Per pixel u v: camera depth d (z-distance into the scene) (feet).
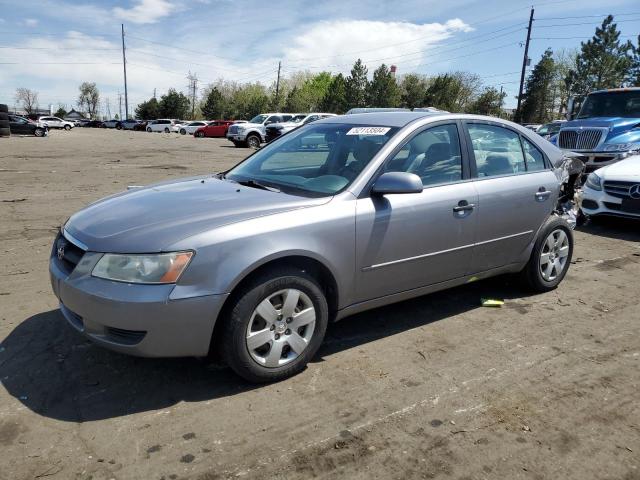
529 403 10.10
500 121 14.88
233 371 10.82
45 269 16.92
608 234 24.82
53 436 8.75
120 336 9.45
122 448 8.50
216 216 10.07
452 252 13.00
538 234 15.34
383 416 9.56
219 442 8.71
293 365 10.69
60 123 194.08
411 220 11.93
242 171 13.92
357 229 11.09
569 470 8.27
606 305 15.31
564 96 234.58
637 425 9.48
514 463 8.41
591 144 40.37
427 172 12.66
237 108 293.64
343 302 11.39
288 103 272.31
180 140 110.93
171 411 9.53
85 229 10.32
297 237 10.24
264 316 10.11
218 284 9.42
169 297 9.14
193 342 9.50
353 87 222.07
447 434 9.09
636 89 42.52
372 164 11.75
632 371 11.43
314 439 8.86
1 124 105.19
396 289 12.28
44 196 30.60
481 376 11.07
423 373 11.12
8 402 9.66
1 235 21.07
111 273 9.30
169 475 7.93
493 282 17.10
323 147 13.25
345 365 11.37
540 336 13.08
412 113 13.84
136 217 10.32
